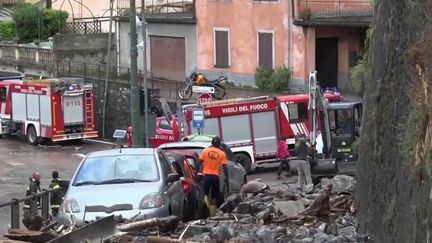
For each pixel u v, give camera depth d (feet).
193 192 107.34
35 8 424.05
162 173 97.60
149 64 358.84
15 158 273.13
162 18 349.41
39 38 416.87
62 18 422.82
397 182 64.39
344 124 206.08
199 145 151.53
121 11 376.07
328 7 305.32
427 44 57.77
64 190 125.80
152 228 81.05
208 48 337.11
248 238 75.20
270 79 309.42
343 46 310.24
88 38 371.35
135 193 92.12
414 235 54.85
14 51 381.81
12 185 223.71
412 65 61.26
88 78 327.67
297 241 73.87
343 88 310.24
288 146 240.94
